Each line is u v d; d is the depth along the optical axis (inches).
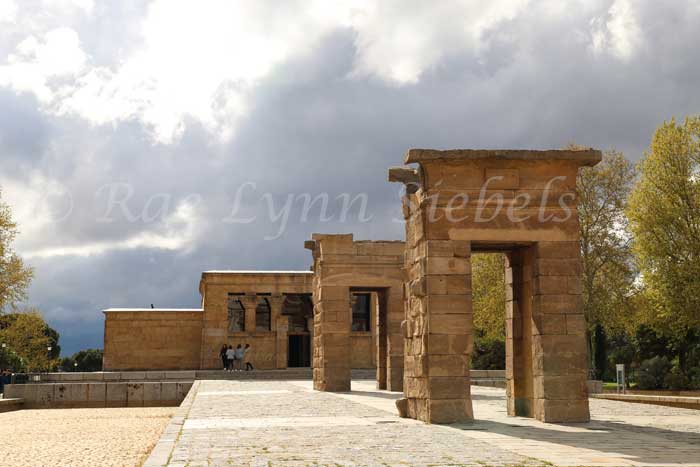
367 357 2490.2
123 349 2509.8
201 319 2544.3
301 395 1343.5
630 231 2139.5
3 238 2327.8
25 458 717.3
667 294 1945.1
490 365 2920.8
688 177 1973.4
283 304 2630.4
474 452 569.0
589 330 2240.4
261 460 523.8
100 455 735.7
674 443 635.5
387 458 534.9
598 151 874.8
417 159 856.3
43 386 1742.1
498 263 2450.8
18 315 2714.1
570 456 548.1
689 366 2539.4
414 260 922.1
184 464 504.1
